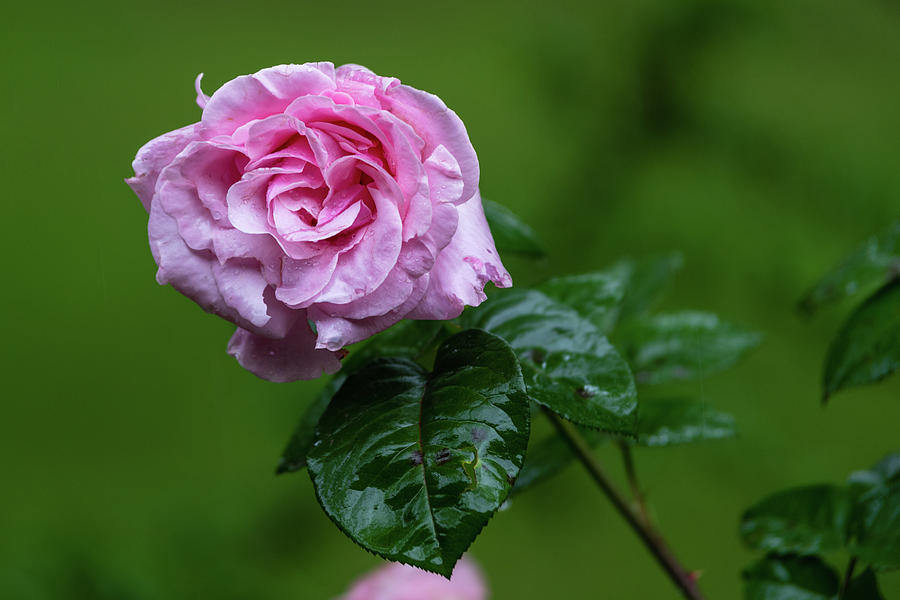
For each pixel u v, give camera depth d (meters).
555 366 0.61
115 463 2.01
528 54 1.36
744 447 1.08
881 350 0.68
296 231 0.58
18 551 1.16
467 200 0.58
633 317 0.77
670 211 1.29
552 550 1.94
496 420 0.58
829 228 1.25
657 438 0.68
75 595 1.11
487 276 0.59
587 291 0.67
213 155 0.59
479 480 0.57
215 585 1.16
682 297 1.29
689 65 1.33
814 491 0.70
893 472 0.70
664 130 1.32
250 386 1.45
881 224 1.23
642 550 1.94
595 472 0.68
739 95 1.37
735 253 1.25
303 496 1.21
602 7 1.35
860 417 1.75
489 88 1.96
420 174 0.58
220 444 1.83
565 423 0.67
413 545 0.56
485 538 1.95
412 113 0.58
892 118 1.40
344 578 1.59
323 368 0.60
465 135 0.58
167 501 1.26
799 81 1.42
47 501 1.86
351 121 0.58
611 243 1.30
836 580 0.68
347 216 0.58
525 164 1.60
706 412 0.69
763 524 0.70
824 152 1.29
